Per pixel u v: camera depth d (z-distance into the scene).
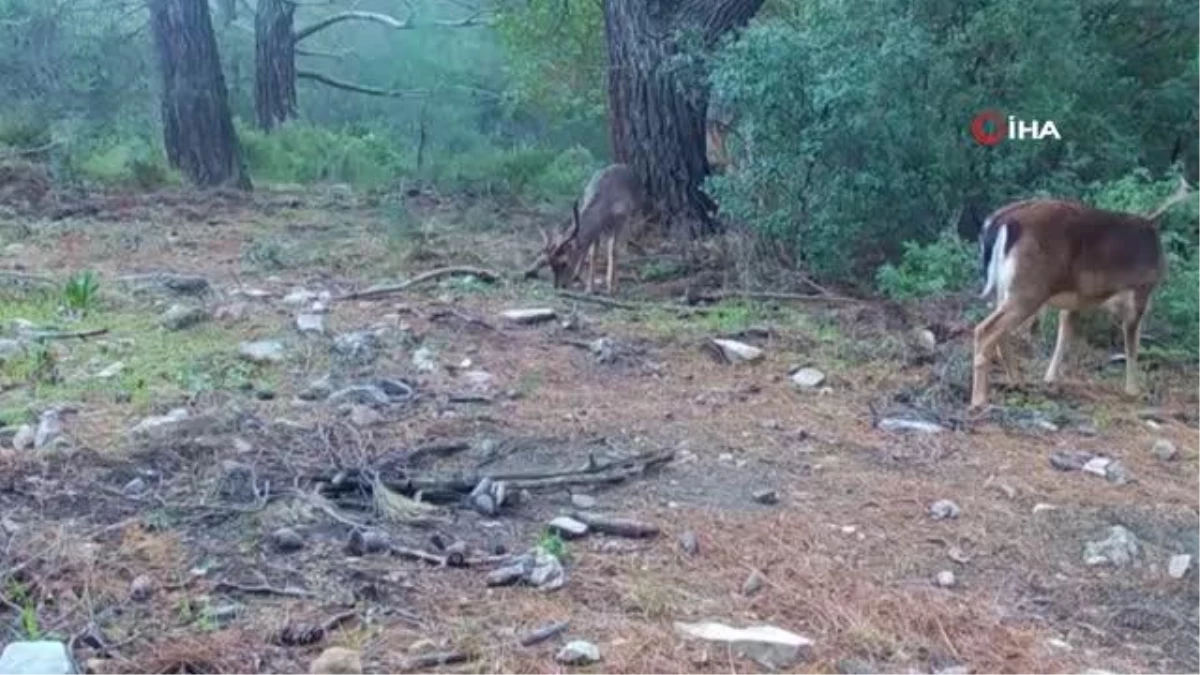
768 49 9.31
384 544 4.51
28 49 20.16
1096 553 4.85
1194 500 5.51
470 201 14.28
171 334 7.46
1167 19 11.15
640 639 3.89
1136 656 4.08
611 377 7.07
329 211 13.29
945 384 7.06
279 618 3.93
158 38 15.59
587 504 5.09
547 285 9.52
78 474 5.09
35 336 7.17
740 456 5.79
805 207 9.49
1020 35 9.38
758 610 4.18
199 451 5.38
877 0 9.34
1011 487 5.53
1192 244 8.55
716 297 9.18
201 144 15.48
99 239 10.89
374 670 3.64
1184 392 7.27
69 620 3.89
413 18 24.92
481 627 3.92
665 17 11.84
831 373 7.25
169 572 4.24
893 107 9.11
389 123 24.42
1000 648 4.02
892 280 8.87
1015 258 6.73
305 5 24.64
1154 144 11.16
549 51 18.66
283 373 6.73
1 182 13.12
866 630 4.07
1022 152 9.49
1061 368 7.38
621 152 12.06
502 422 6.09
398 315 8.18
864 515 5.13
